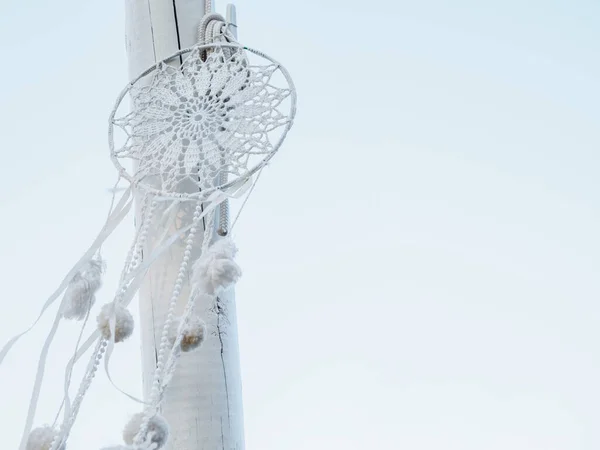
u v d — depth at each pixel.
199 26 1.05
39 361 0.76
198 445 0.92
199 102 0.95
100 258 0.82
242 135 0.91
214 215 0.97
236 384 0.98
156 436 0.75
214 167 0.90
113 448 0.72
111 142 0.96
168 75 0.99
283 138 0.90
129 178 0.91
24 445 0.73
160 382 0.81
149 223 0.86
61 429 0.74
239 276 0.80
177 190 0.96
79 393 0.76
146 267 0.82
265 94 0.93
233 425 0.95
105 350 0.80
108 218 0.87
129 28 1.13
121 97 0.99
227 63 0.97
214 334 0.96
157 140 0.94
